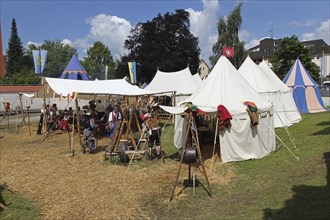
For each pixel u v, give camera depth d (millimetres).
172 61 43188
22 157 11625
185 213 6191
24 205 6863
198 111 8891
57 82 15570
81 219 6059
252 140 10000
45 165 10297
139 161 10406
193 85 21859
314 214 5555
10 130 19625
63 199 7121
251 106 9922
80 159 11000
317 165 8516
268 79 16766
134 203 6750
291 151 10445
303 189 6844
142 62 44125
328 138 11797
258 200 6512
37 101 35688
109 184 8055
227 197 6887
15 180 8695
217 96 10812
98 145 13500
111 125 13703
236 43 41156
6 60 68062
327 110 21500
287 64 45031
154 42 44156
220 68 11633
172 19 44719
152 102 18938
